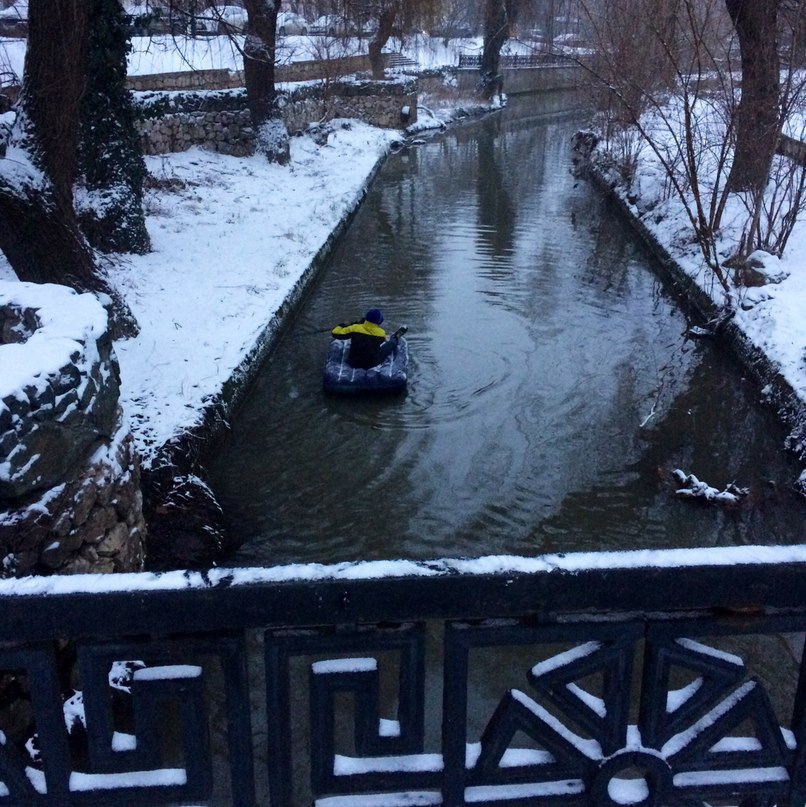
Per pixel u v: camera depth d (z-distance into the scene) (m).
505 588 1.53
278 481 7.75
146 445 6.84
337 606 1.52
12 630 1.51
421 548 6.87
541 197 20.31
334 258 14.64
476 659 5.23
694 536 7.05
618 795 1.76
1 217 7.81
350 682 1.62
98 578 1.51
